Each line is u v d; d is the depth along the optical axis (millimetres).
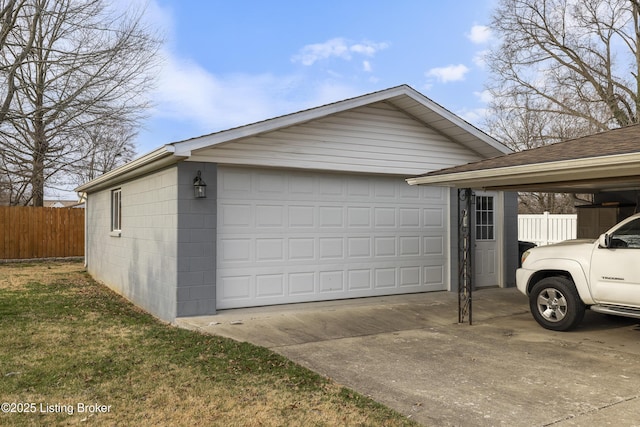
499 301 9352
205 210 7723
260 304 8383
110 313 8656
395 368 5312
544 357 5727
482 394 4531
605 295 6586
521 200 26953
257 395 4496
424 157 9828
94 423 3889
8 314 8242
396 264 9859
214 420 3957
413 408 4207
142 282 9266
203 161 7703
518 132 25797
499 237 11164
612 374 5094
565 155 6070
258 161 8109
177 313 7520
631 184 8031
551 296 7172
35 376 5012
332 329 7070
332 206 9141
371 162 9211
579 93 21359
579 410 4145
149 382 4840
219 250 8023
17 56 15812
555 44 21297
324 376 5043
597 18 20344
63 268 16125
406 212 10008
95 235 14203
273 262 8508
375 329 7121
